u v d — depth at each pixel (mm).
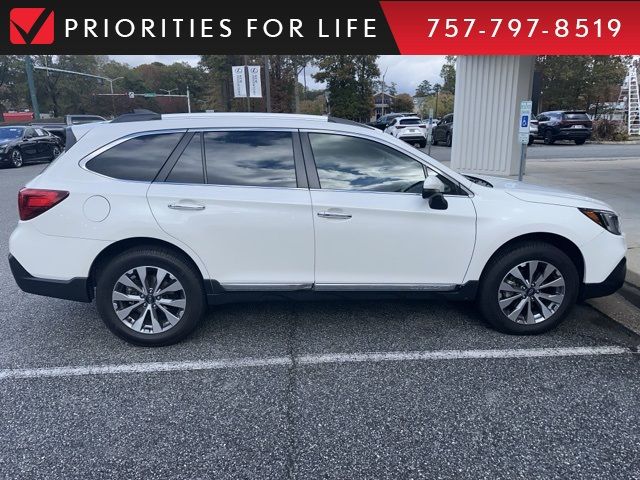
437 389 3090
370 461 2473
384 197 3557
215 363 3439
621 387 3104
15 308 4434
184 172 3520
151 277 3572
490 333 3857
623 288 4664
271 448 2576
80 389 3123
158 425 2766
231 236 3486
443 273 3670
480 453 2520
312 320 4133
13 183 13000
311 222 3500
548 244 3670
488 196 3660
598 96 38156
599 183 10266
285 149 3584
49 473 2396
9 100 66250
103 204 3418
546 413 2842
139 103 77250
